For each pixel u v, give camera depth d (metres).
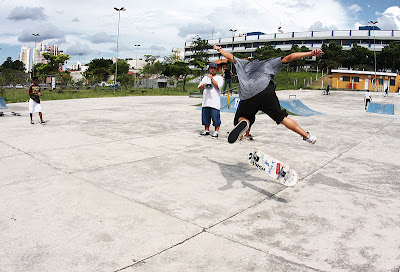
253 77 4.14
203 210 3.91
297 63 80.75
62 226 3.40
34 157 6.18
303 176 5.40
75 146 7.18
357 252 3.03
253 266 2.74
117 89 41.25
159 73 77.12
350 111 18.45
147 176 5.17
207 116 8.66
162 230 3.36
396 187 4.98
